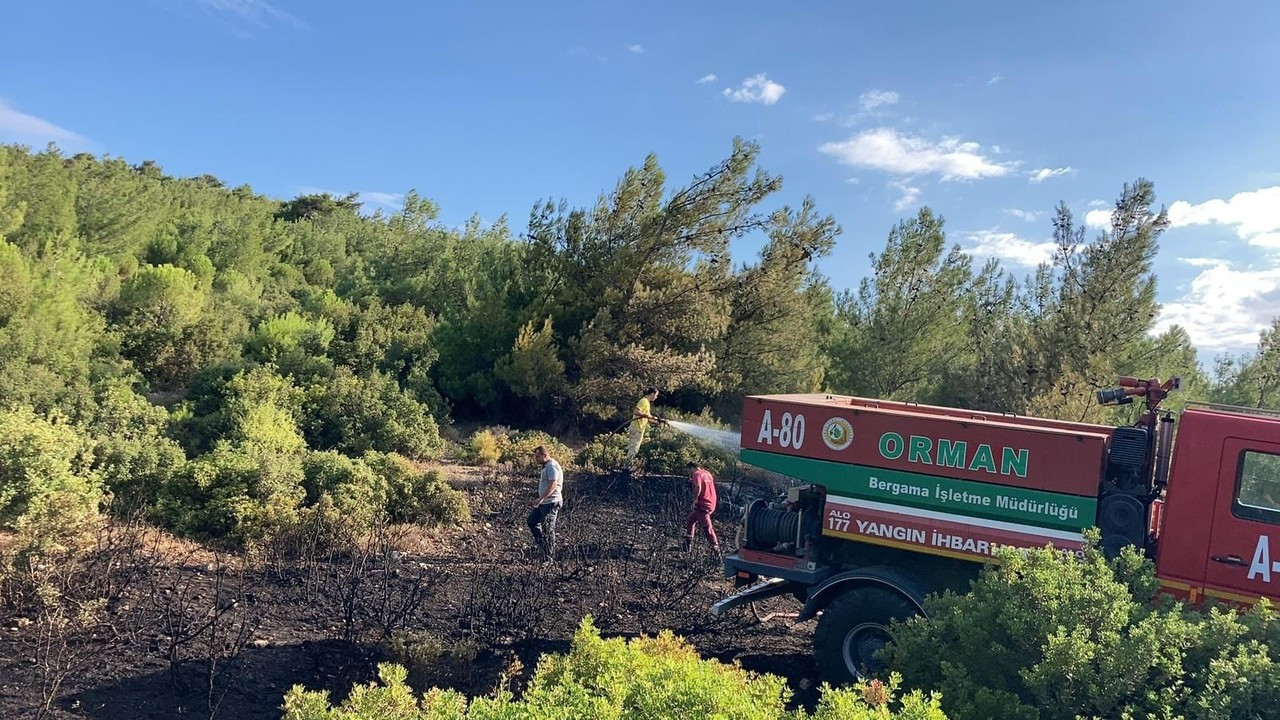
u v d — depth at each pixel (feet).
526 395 60.54
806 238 65.36
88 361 44.27
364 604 21.86
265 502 27.43
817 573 20.08
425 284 86.63
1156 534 17.95
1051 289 62.54
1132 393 18.88
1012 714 11.78
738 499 42.75
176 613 19.21
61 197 78.33
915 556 19.30
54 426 25.31
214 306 65.05
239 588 21.86
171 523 26.78
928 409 23.11
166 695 15.28
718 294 64.69
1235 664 11.16
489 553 29.27
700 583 27.55
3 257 44.21
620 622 23.03
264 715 15.15
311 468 31.22
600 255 64.69
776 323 66.54
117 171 111.24
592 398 60.23
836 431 19.79
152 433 33.71
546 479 29.27
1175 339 52.03
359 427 44.24
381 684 16.66
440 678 17.33
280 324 56.54
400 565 26.35
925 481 18.79
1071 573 13.35
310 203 194.59
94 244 82.79
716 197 62.69
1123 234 52.01
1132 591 14.42
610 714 9.79
